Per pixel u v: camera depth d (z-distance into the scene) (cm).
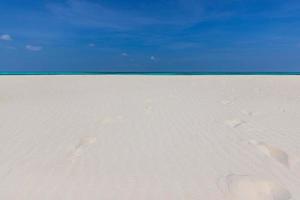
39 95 853
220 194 205
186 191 210
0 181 228
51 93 918
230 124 424
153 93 905
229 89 1065
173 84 1383
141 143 331
